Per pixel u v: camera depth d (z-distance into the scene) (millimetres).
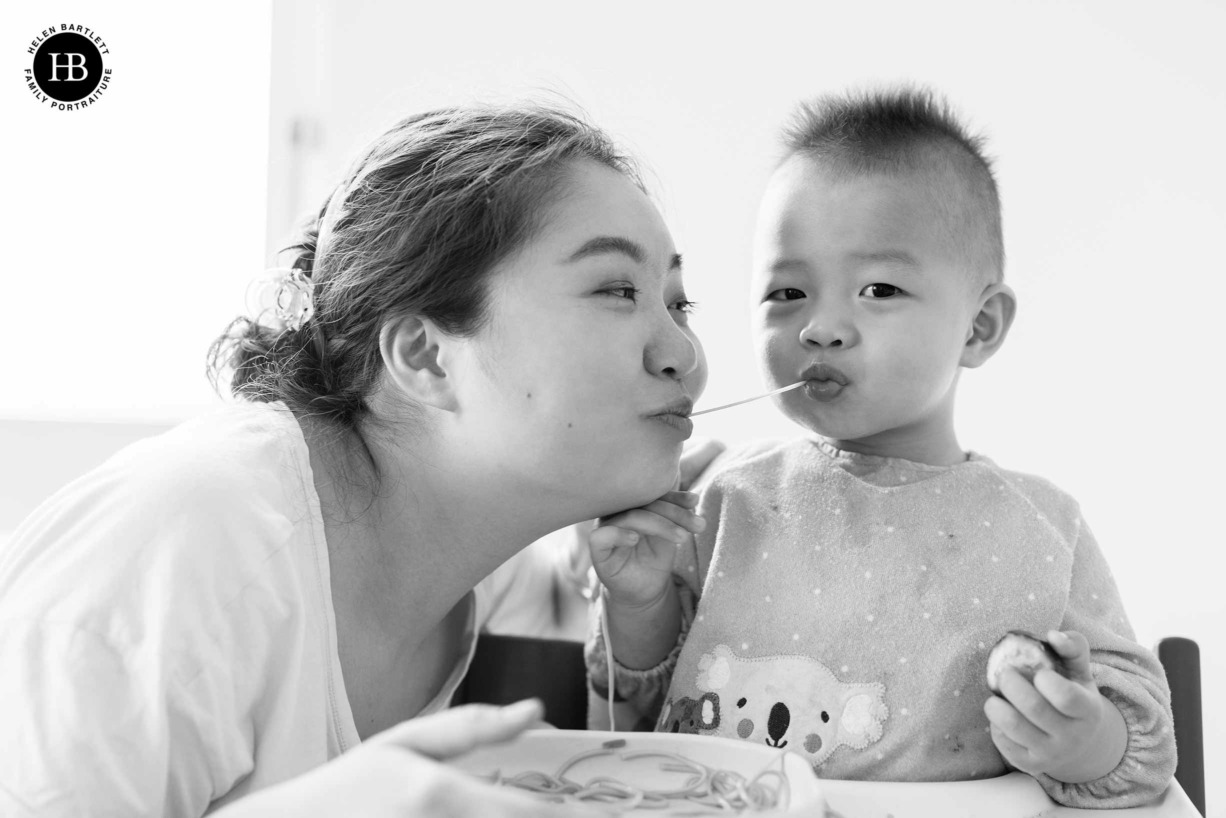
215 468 654
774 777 575
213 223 1948
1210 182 1776
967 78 1837
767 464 926
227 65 1944
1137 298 1790
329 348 785
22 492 1910
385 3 1944
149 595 596
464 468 728
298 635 648
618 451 715
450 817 394
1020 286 1815
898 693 780
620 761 618
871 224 846
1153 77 1795
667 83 1912
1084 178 1805
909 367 841
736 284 1887
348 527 746
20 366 1932
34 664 579
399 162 771
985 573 807
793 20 1887
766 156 1874
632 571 859
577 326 697
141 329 1946
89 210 1947
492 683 1001
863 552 832
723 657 838
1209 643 1721
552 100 984
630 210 731
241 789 633
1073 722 698
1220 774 1679
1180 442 1769
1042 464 1804
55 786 558
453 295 709
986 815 687
